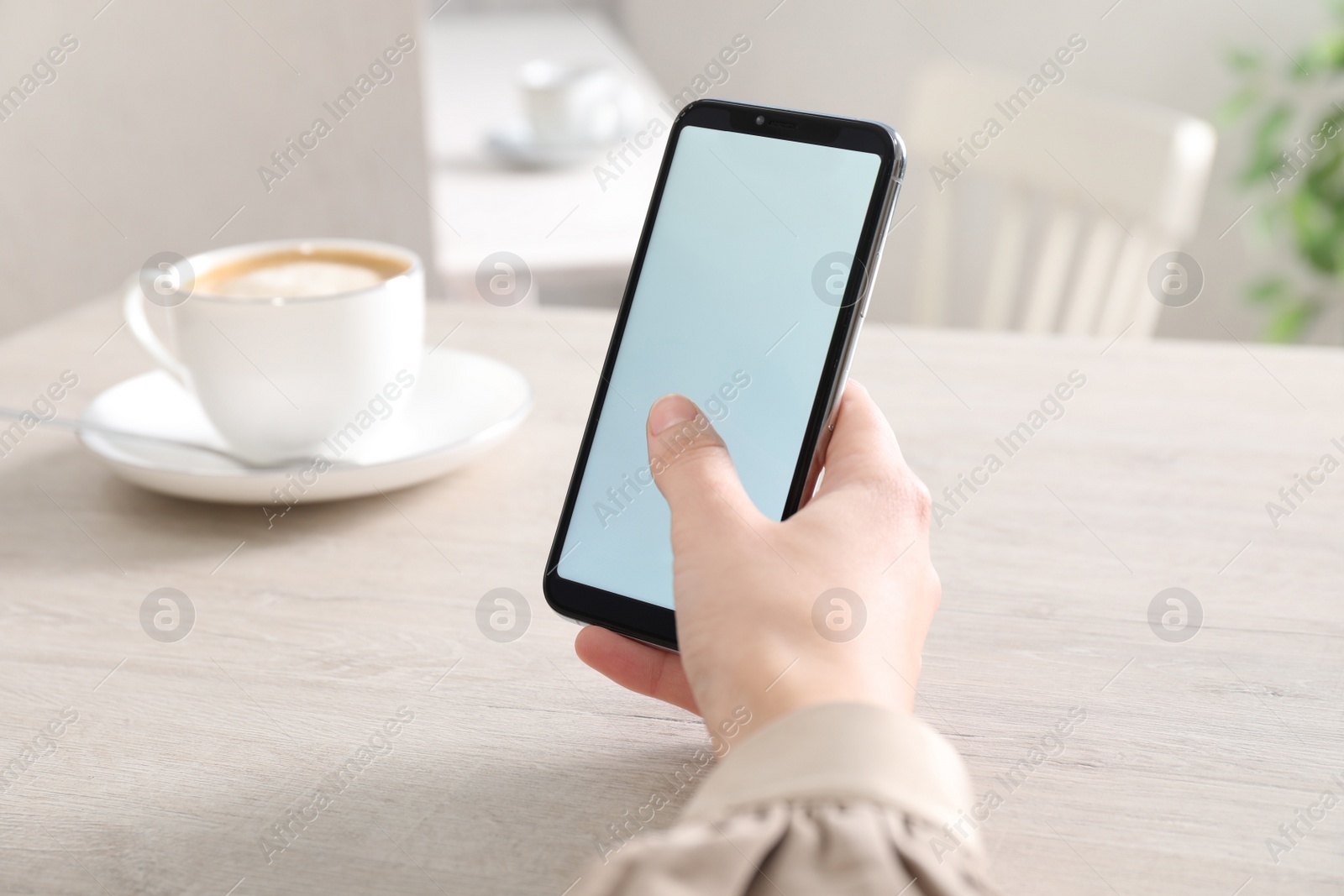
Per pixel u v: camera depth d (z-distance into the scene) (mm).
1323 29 1731
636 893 230
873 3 2100
